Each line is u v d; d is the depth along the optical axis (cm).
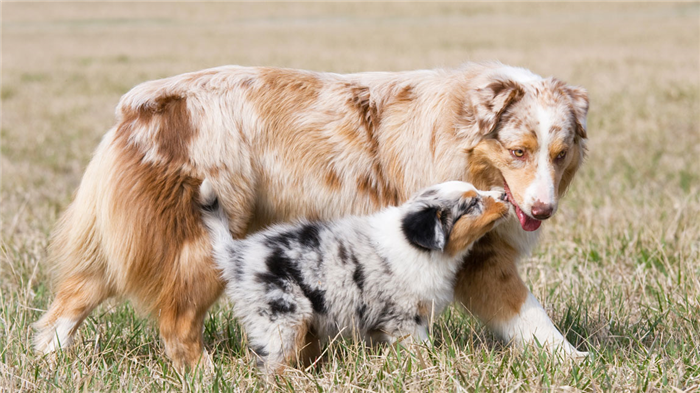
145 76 2464
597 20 4875
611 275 753
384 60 2817
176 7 6500
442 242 518
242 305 514
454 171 559
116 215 536
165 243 530
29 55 3180
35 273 732
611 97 1902
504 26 4609
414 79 586
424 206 529
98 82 2341
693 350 536
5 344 559
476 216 533
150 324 609
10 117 1752
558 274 747
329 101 573
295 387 493
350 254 523
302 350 539
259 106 563
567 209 978
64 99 2017
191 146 542
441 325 607
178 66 2725
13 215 967
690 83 2067
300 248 515
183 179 535
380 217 546
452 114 554
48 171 1254
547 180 520
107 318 631
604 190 1074
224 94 562
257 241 522
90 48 3516
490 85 531
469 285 585
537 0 6588
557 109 527
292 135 562
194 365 534
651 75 2266
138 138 542
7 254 779
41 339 558
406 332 542
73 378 502
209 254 529
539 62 2672
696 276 705
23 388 488
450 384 480
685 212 912
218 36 4209
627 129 1531
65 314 562
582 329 609
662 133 1483
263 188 568
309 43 3703
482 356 527
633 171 1198
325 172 565
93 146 1459
